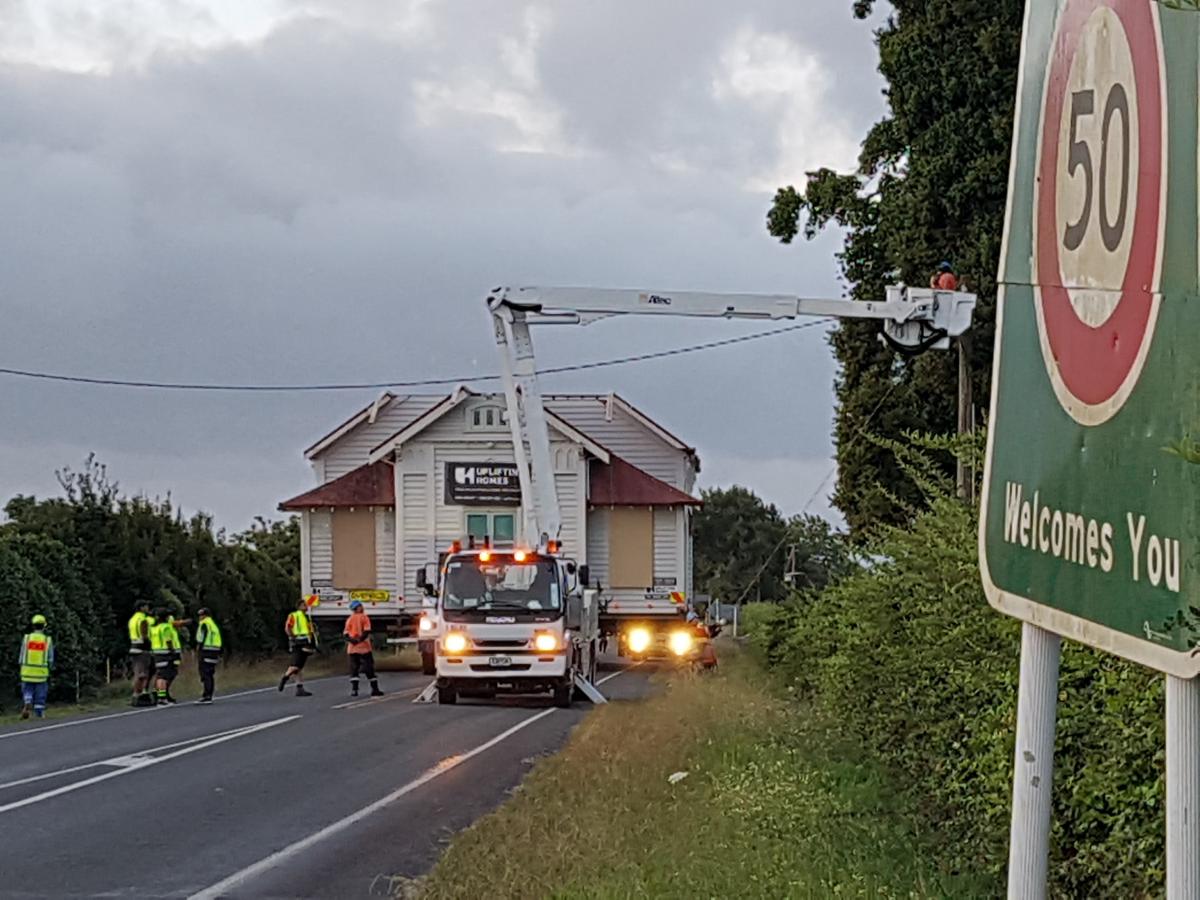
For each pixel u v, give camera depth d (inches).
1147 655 100.8
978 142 912.3
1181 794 100.0
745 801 410.9
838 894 301.3
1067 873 251.1
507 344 951.0
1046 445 118.2
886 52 966.4
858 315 862.5
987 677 303.1
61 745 746.8
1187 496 95.9
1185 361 96.3
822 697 620.7
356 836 460.8
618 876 350.9
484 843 415.5
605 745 627.8
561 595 944.3
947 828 358.9
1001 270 130.2
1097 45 110.4
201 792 560.7
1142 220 102.6
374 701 1022.4
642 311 929.5
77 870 411.5
